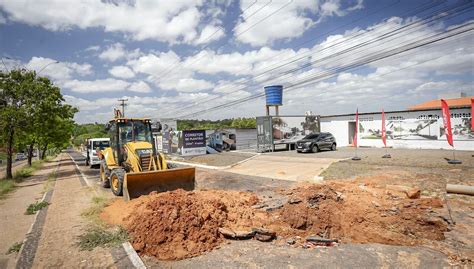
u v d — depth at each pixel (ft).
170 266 16.35
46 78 59.98
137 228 20.75
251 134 124.77
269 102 103.19
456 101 106.73
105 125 44.29
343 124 99.66
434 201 26.11
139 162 34.58
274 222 22.97
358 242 19.56
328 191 27.53
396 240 19.20
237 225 22.13
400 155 61.72
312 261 16.38
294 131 95.14
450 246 17.99
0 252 19.01
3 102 57.00
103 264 16.40
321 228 21.35
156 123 41.24
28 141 91.56
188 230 19.72
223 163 71.67
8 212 30.07
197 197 26.21
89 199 33.86
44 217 26.40
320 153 76.74
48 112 59.57
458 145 70.79
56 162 116.98
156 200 23.41
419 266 15.57
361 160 55.98
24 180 59.93
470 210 24.31
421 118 78.18
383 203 26.40
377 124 88.99
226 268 15.79
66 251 18.30
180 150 100.53
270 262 16.37
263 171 53.88
